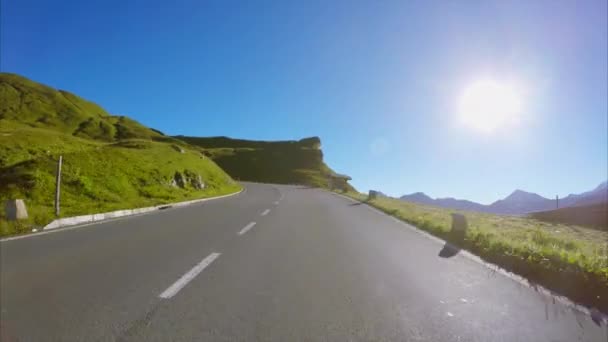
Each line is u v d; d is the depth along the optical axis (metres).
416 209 21.75
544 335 3.89
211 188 35.16
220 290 5.16
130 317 4.14
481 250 8.27
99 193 18.56
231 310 4.41
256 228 11.42
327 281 5.72
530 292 5.37
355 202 27.00
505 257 7.27
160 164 30.83
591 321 4.30
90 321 4.01
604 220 23.31
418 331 3.92
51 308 4.37
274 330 3.87
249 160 137.00
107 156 25.89
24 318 4.06
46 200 15.75
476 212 28.02
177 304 4.57
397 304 4.74
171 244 8.48
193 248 8.06
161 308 4.42
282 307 4.55
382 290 5.32
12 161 21.69
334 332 3.85
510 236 10.76
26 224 10.54
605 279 5.16
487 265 7.06
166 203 19.44
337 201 27.22
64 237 9.20
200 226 11.57
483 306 4.73
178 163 35.91
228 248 8.14
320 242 9.30
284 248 8.33
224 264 6.65
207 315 4.24
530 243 8.59
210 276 5.85
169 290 5.10
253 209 18.09
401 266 6.88
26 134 30.73
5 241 8.61
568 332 3.98
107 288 5.14
